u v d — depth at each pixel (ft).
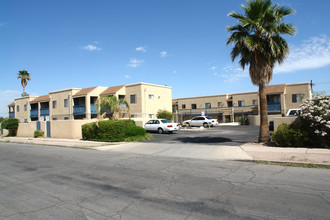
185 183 22.16
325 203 16.07
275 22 40.63
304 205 15.81
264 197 17.60
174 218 14.57
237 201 16.99
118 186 22.13
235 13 42.06
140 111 105.70
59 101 128.47
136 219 14.66
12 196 20.33
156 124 79.46
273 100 123.34
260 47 40.45
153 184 22.31
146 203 17.40
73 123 76.18
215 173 25.52
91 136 65.41
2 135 111.04
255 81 43.27
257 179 22.49
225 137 57.77
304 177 22.59
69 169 30.91
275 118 43.19
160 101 115.34
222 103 148.77
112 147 50.85
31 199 19.36
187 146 45.19
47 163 36.06
